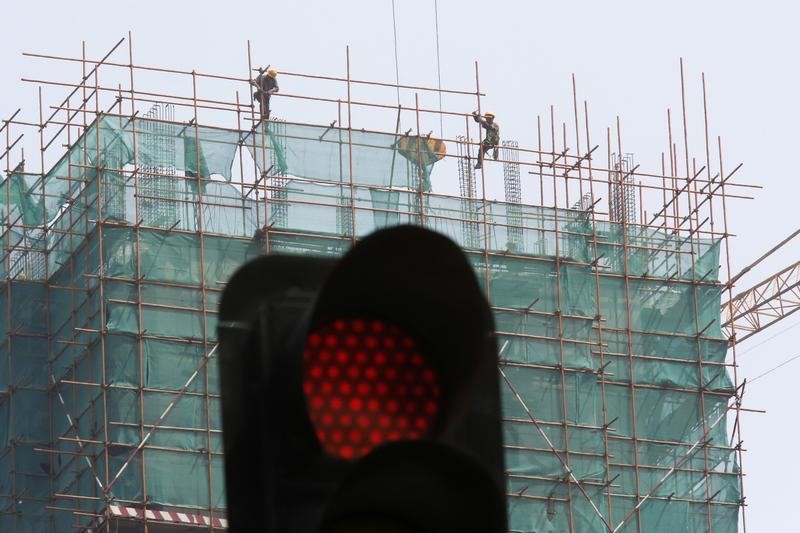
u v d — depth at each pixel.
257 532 9.82
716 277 90.19
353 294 10.37
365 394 10.34
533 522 82.94
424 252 10.33
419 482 9.75
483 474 9.73
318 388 10.33
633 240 89.62
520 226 87.12
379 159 85.69
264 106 85.00
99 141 82.56
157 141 83.12
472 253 85.69
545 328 85.88
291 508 9.80
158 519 77.75
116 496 77.94
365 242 10.19
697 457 87.00
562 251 87.44
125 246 81.12
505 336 84.88
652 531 85.25
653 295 88.94
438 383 10.40
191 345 80.81
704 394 88.12
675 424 87.44
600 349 86.69
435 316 10.43
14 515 82.31
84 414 81.12
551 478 83.44
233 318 10.24
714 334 89.31
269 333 10.04
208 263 82.25
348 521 9.83
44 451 81.25
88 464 79.75
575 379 85.56
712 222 90.69
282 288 10.38
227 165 83.81
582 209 88.88
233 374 10.09
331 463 9.88
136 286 80.69
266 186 83.44
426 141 86.75
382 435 10.29
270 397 9.87
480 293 10.38
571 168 89.06
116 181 81.94
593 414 85.31
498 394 10.35
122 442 78.56
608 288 88.50
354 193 84.75
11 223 84.44
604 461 84.75
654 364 87.94
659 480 86.00
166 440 79.19
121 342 79.94
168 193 82.75
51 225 84.81
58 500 81.50
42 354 84.06
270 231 82.62
